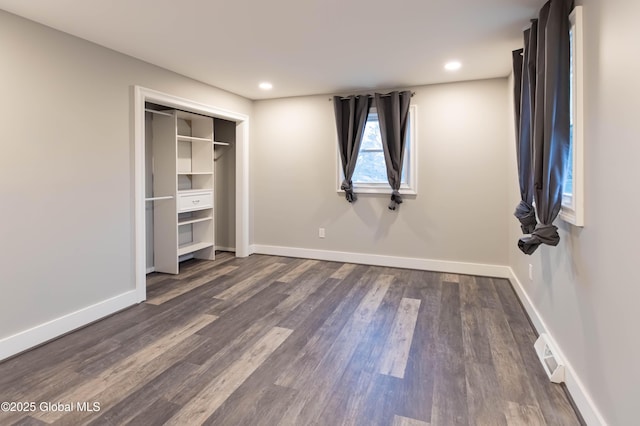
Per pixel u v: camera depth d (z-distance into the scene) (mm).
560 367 2031
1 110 2330
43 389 1999
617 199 1409
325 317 3014
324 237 4926
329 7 2316
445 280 4031
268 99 5062
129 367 2230
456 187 4246
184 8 2328
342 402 1895
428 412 1814
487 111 4059
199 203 4672
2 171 2342
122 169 3174
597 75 1595
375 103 4402
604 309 1523
